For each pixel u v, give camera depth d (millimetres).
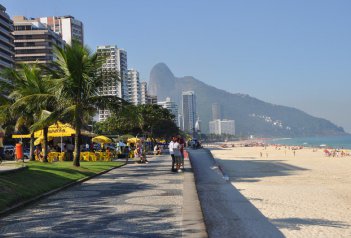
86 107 25375
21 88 28875
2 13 125562
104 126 85688
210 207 17781
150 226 8930
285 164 52594
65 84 24188
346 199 20719
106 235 8227
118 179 19828
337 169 43031
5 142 59156
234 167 47281
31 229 8914
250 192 23062
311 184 28391
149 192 14633
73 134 32281
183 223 8984
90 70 24438
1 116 30406
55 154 34344
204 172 31578
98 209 11266
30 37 145250
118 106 25547
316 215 16109
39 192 13805
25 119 31312
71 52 23922
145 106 83938
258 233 12711
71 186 16875
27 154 46469
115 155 42938
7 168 17094
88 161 34344
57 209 11391
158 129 102438
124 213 10562
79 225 9227
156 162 34406
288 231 13031
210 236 12273
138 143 42656
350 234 12617
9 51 131250
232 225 13945
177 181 18344
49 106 27828
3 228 9047
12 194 12164
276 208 17688
